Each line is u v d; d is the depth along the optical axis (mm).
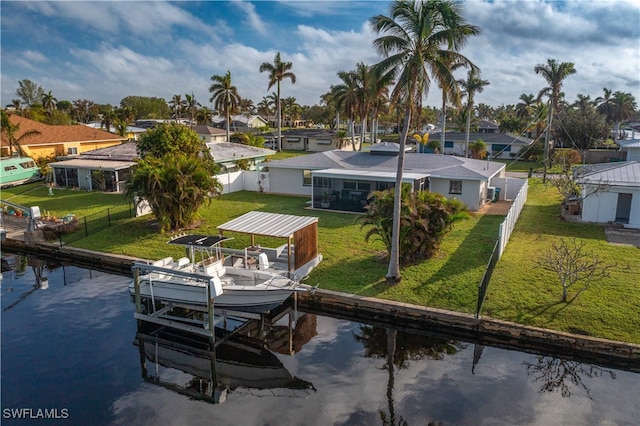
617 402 11648
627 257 20062
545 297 16094
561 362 13703
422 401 11758
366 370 13383
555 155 50156
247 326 16703
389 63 15938
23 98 107188
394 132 110062
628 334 13742
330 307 17234
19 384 12750
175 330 16344
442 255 20672
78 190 39062
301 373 13328
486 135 66500
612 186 25797
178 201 25422
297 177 36625
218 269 17312
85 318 17047
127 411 11609
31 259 24453
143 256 22156
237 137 67000
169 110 144875
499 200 34938
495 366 13461
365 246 22328
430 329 15633
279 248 20016
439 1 15141
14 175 41875
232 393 12477
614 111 95125
